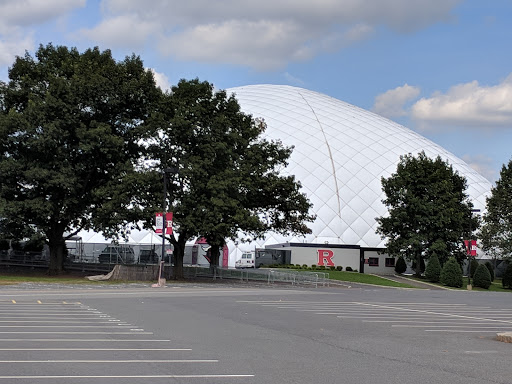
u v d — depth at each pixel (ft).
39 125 135.23
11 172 133.80
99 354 35.91
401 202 196.75
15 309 64.49
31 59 148.87
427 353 40.88
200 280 147.33
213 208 132.05
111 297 88.12
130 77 145.89
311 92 288.71
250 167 143.64
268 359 36.04
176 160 139.03
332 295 110.01
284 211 157.89
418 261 200.44
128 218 131.75
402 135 257.14
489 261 240.53
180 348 39.37
